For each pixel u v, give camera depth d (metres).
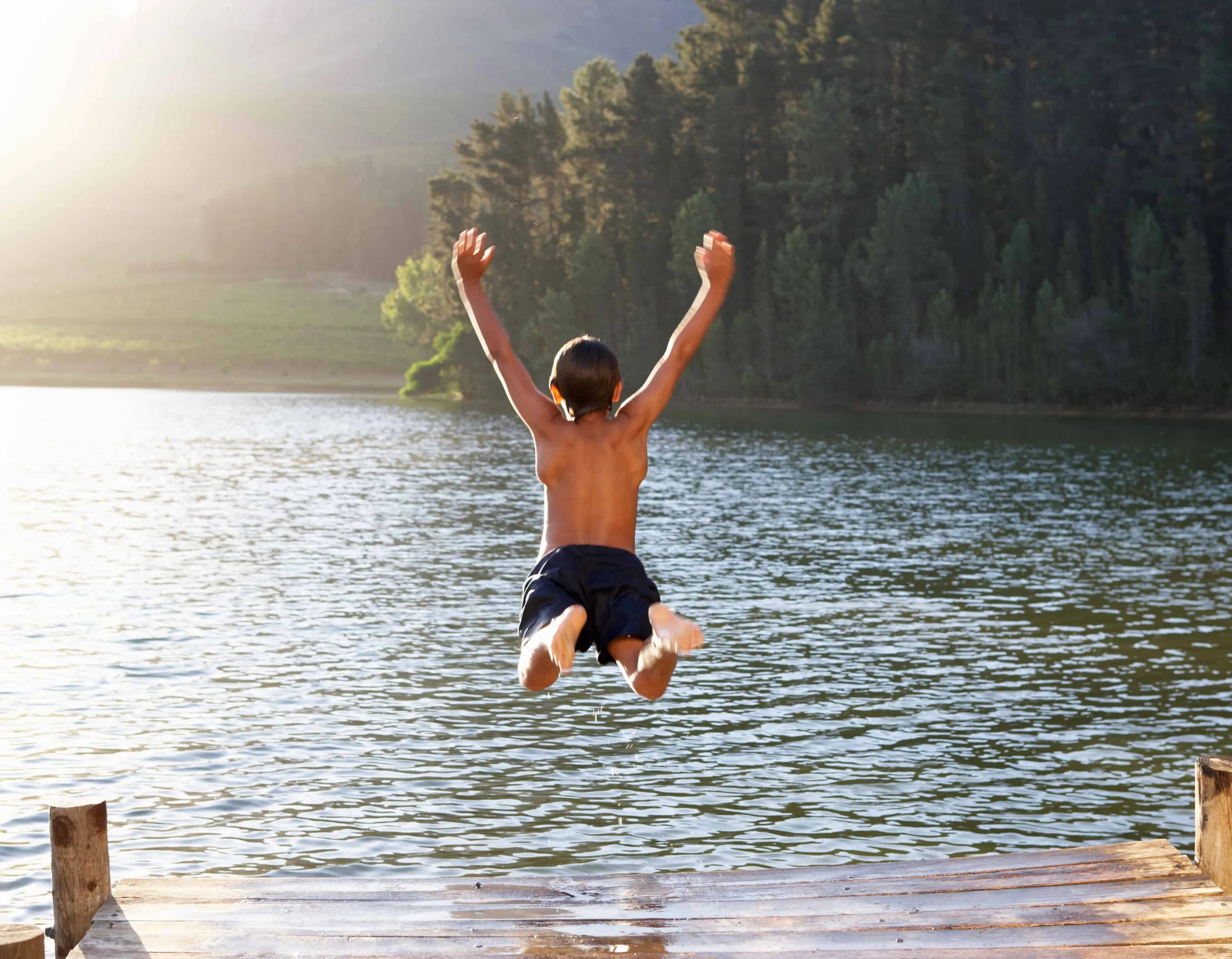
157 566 24.42
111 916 5.93
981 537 28.89
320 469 48.75
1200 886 6.14
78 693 14.65
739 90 114.06
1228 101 98.62
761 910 6.00
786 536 29.08
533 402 5.36
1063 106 104.44
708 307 5.48
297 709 14.15
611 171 120.75
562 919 5.89
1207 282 93.62
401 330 147.88
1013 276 99.12
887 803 11.20
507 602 20.86
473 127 121.56
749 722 13.78
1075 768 12.16
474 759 12.45
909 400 101.81
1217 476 45.38
